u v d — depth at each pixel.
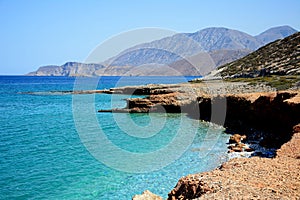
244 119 33.44
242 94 35.72
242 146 23.44
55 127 33.78
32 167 18.58
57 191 14.71
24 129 32.53
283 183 9.97
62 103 61.03
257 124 31.09
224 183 9.94
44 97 74.44
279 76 58.41
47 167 18.55
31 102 63.31
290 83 43.62
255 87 44.72
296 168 11.73
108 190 14.83
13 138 27.67
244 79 61.28
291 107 24.81
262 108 29.84
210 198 8.64
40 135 29.06
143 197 11.80
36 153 22.03
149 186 15.25
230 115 35.97
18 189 14.96
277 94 28.22
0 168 18.33
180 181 11.38
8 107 54.66
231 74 74.56
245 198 8.47
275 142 24.03
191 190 10.32
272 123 28.58
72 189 14.97
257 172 11.22
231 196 8.67
